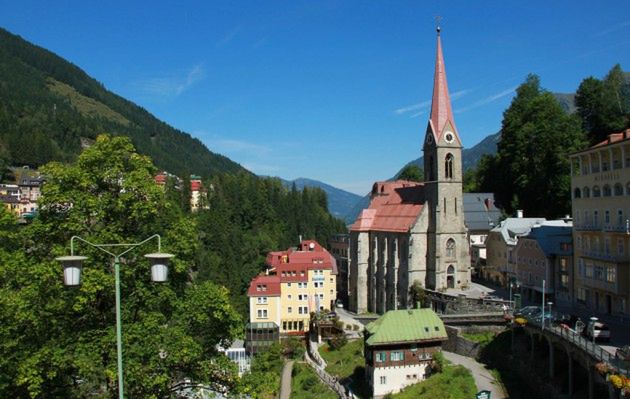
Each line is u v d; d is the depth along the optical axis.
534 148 124.06
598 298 77.56
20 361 31.23
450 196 103.88
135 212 35.22
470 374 69.31
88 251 33.69
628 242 70.56
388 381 71.94
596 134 125.38
